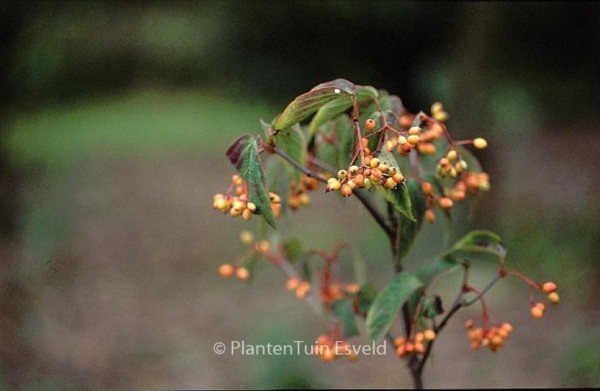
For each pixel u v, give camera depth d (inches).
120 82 671.1
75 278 216.1
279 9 498.3
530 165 366.0
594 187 317.7
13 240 243.1
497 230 245.3
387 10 452.4
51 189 332.8
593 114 465.7
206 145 458.3
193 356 170.2
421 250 235.6
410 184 64.1
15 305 179.8
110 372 153.9
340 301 78.4
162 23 702.5
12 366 143.1
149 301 209.2
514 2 406.6
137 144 458.0
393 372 164.4
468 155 71.6
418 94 479.8
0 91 371.9
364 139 57.5
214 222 299.4
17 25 351.6
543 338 180.5
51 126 526.6
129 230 280.8
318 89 56.1
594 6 432.5
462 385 158.4
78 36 594.9
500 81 459.8
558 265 229.5
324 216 306.0
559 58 466.6
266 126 61.5
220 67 607.8
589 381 148.3
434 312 68.1
